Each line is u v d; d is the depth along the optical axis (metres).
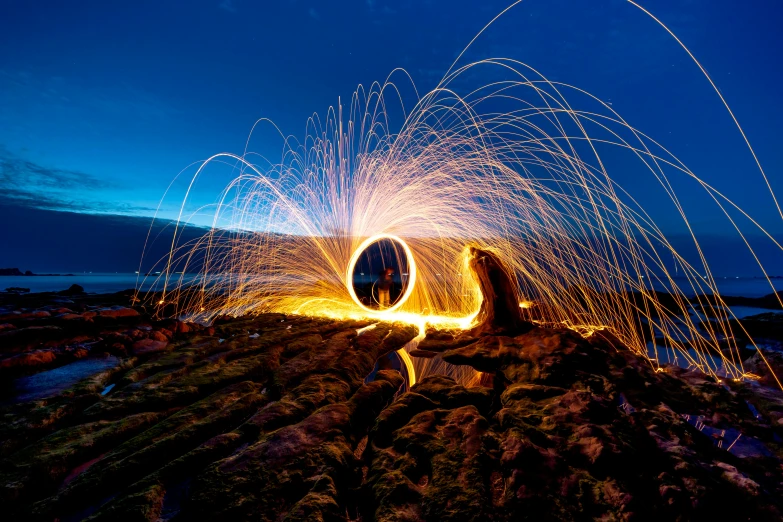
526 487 1.89
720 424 2.75
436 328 6.37
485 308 5.16
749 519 1.80
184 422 2.75
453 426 2.50
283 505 1.87
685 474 1.98
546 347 4.09
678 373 3.77
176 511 1.88
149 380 3.59
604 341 4.84
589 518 1.76
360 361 4.22
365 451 2.49
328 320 7.05
